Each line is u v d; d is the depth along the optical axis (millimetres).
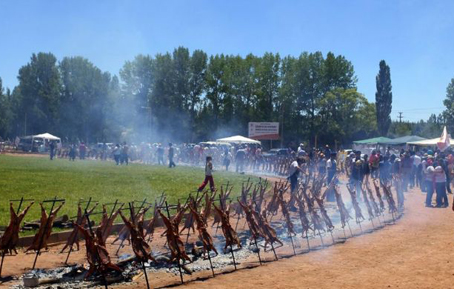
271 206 17297
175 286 9406
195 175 37875
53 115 92062
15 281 9664
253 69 91500
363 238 14703
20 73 93312
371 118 86375
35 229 13867
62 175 34250
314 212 14664
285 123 90062
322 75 88438
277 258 12047
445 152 36625
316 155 40688
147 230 13234
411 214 20031
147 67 91750
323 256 12180
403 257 11852
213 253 12609
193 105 92750
